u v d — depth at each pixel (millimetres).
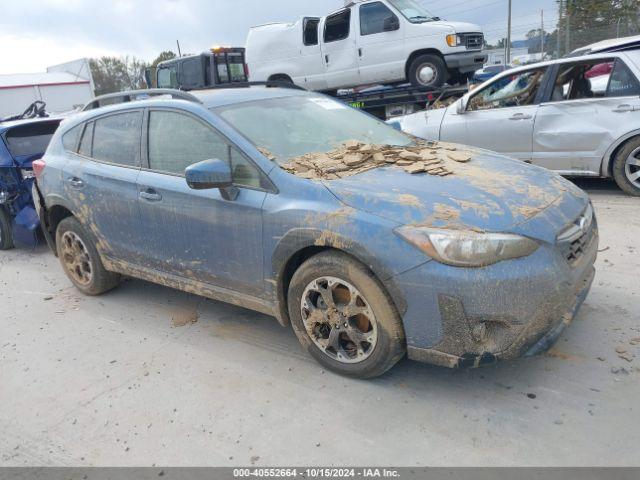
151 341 3939
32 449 2865
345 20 10742
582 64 6480
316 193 3023
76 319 4469
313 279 3070
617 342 3314
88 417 3092
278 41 11609
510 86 7051
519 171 3416
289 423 2861
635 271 4328
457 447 2570
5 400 3363
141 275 4258
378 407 2916
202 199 3482
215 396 3166
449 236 2598
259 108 3855
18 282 5605
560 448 2506
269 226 3156
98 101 4828
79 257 4820
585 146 6496
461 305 2588
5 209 6719
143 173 3938
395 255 2689
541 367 3133
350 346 3148
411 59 10336
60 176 4617
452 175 3191
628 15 20578
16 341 4172
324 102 4426
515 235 2627
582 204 3203
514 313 2590
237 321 4121
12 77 30391
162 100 3934
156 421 2990
